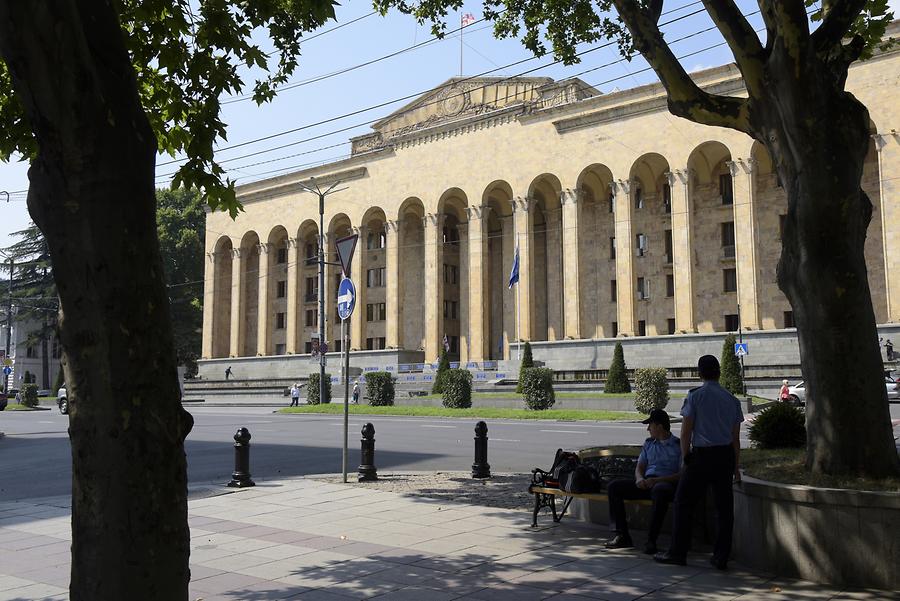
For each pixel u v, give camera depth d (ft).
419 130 203.51
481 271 186.70
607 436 75.20
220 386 221.46
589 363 163.84
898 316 132.26
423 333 218.18
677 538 24.82
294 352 221.05
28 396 178.40
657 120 162.09
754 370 143.33
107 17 13.20
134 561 12.31
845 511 21.95
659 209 179.32
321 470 54.65
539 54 46.44
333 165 219.82
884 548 21.35
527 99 190.80
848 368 24.29
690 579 22.91
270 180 233.76
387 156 208.85
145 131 13.50
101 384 12.45
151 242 13.30
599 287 186.19
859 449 24.06
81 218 12.55
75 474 12.62
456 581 22.93
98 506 12.32
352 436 82.02
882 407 24.39
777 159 26.18
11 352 289.94
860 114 24.81
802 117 24.23
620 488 27.66
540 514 34.58
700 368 25.04
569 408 119.65
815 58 24.09
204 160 23.41
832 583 22.03
